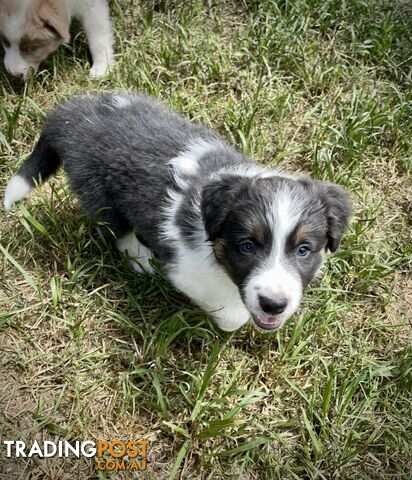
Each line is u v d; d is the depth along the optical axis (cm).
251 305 60
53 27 95
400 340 79
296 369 74
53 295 74
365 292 82
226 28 110
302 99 101
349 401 71
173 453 67
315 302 78
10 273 78
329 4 110
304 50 104
